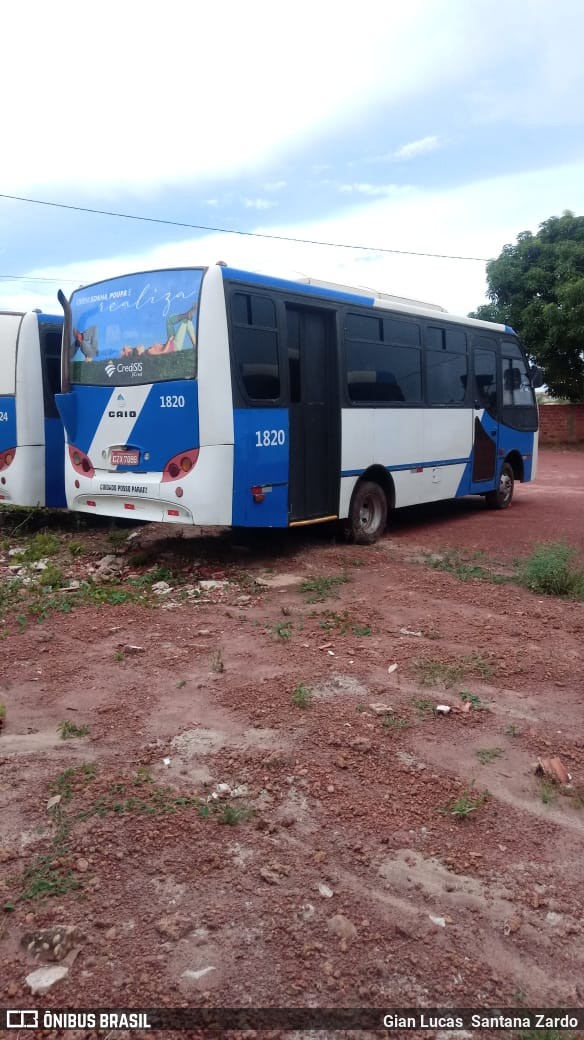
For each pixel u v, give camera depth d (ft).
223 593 24.48
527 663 18.40
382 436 33.53
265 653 18.89
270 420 27.20
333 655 18.76
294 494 29.14
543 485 59.67
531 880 10.71
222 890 10.28
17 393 33.78
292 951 9.28
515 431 45.57
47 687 16.75
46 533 35.27
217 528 35.53
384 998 8.69
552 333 85.10
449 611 22.58
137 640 19.80
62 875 10.46
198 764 13.44
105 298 27.89
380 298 34.73
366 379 32.42
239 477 25.99
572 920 9.98
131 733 14.58
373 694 16.47
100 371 27.99
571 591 25.09
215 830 11.54
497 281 89.66
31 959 9.09
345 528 32.14
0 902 9.93
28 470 34.19
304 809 12.15
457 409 39.32
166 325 26.16
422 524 39.40
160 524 36.73
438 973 9.05
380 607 22.94
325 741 14.25
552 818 12.17
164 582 25.80
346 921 9.70
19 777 12.98
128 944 9.30
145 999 8.56
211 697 16.20
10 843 11.15
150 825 11.60
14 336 33.88
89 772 13.07
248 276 26.32
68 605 22.70
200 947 9.29
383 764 13.55
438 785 12.92
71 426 29.09
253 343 26.48
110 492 27.94
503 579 26.84
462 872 10.82
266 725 14.89
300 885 10.43
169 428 26.20
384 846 11.31
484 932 9.73
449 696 16.48
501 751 14.14
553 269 88.12
